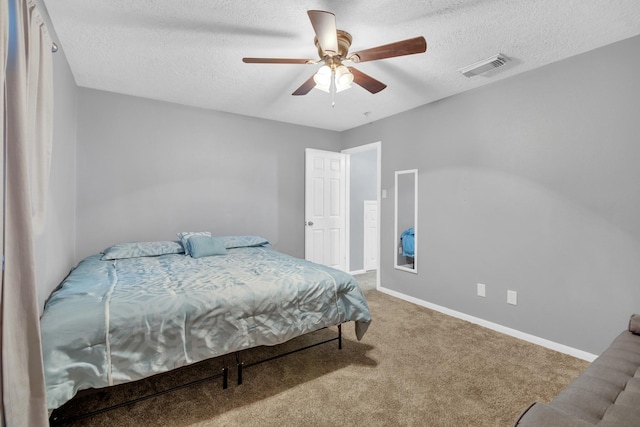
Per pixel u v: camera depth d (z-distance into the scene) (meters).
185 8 1.79
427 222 3.35
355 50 2.24
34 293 1.17
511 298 2.62
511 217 2.62
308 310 2.01
